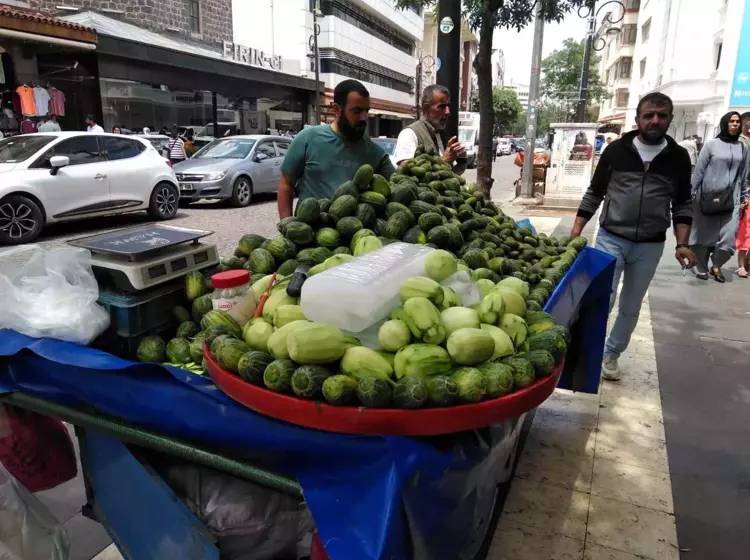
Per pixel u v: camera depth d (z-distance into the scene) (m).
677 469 3.09
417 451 1.31
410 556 1.32
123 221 10.35
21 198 8.15
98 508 2.11
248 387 1.46
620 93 57.56
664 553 2.47
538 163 14.96
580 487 2.91
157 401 1.64
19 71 13.54
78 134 9.34
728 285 6.81
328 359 1.44
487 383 1.42
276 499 1.72
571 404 3.80
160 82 17.70
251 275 2.15
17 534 2.16
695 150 13.72
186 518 1.66
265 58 24.91
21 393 1.91
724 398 3.93
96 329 1.90
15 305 1.84
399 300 1.63
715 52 30.78
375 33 42.53
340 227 2.30
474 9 6.69
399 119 46.91
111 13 18.06
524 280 2.44
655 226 3.71
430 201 2.72
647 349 4.79
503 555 2.44
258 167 12.77
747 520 2.69
